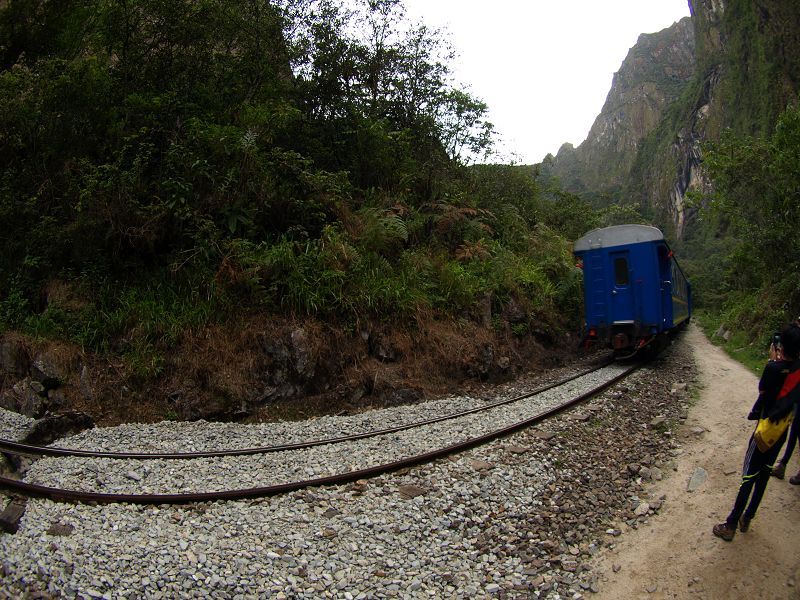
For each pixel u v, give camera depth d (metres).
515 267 16.44
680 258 71.50
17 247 10.89
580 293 18.06
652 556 5.06
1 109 10.84
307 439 8.02
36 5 14.22
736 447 6.93
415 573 4.73
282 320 10.27
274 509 5.57
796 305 15.17
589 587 4.76
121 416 8.87
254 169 11.50
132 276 10.76
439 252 14.91
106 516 5.30
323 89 14.93
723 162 18.06
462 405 10.03
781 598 4.36
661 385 10.73
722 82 104.06
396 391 10.66
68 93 11.26
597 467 6.80
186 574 4.43
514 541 5.30
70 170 11.17
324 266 11.13
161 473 6.38
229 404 9.27
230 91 13.80
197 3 12.84
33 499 5.60
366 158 15.31
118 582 4.36
